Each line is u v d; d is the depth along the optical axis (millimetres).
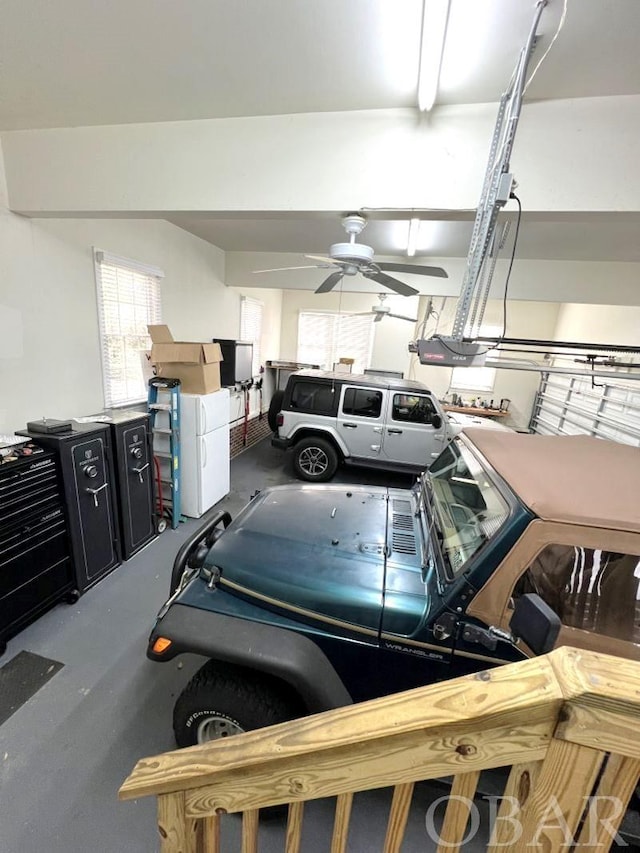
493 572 1232
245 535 1863
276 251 5492
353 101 1867
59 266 2893
